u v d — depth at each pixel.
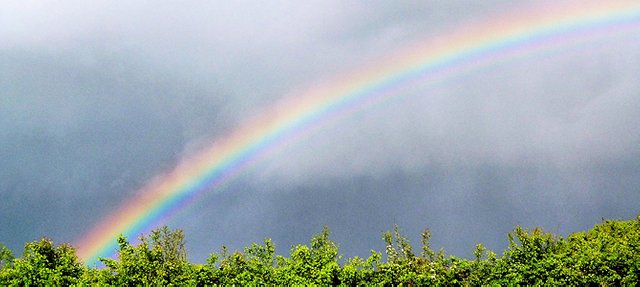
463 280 24.81
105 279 23.69
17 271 23.05
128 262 24.02
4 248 25.38
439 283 24.45
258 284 24.78
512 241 25.48
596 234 30.39
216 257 25.80
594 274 24.25
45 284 23.20
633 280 23.98
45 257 24.25
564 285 23.97
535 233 26.53
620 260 24.45
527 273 24.22
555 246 26.59
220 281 25.00
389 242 29.45
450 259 25.28
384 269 24.92
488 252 25.08
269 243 26.64
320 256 25.89
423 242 28.53
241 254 26.08
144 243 25.03
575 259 24.64
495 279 24.52
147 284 23.88
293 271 25.11
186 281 24.53
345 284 24.55
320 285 24.33
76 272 24.94
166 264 24.92
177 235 29.41
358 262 25.31
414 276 24.62
